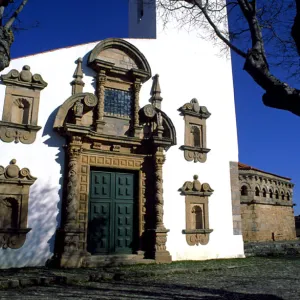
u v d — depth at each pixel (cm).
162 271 1100
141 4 2103
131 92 1466
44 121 1246
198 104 1596
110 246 1305
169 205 1426
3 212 1138
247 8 616
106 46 1419
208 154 1576
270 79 537
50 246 1173
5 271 1033
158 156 1396
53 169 1229
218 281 966
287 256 1642
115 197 1358
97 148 1330
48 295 765
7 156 1162
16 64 1234
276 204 2470
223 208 1557
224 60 1730
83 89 1348
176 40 1625
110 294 779
